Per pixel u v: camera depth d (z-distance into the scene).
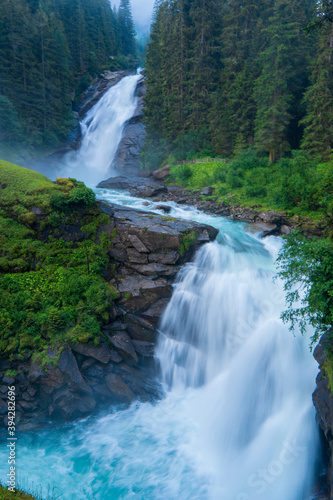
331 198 31.12
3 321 16.30
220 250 24.16
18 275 19.44
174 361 19.38
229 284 20.83
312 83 45.22
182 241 22.66
